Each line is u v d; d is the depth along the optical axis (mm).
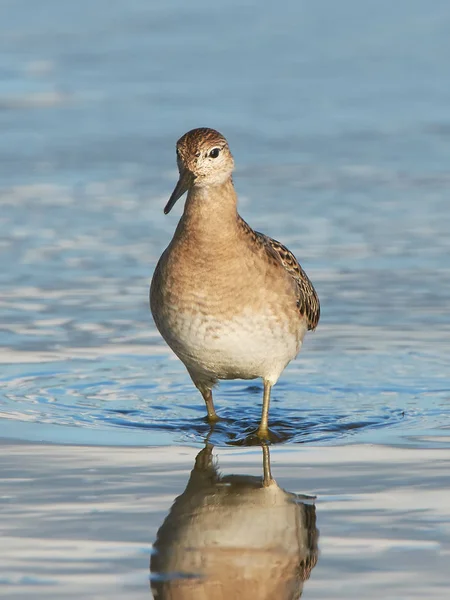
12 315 15953
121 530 9250
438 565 8547
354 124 27297
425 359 14430
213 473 10750
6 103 29047
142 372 14117
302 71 32375
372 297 16656
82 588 8250
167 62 33281
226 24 38156
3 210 20938
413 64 33094
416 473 10586
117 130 26625
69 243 19219
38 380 13695
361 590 8195
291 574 8469
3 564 8602
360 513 9578
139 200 21609
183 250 11898
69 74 31828
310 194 21938
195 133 11859
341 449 11508
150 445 11680
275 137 26203
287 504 9852
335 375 14023
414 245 19016
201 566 8633
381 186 22469
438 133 26438
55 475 10555
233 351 12094
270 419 12719
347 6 40844
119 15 39406
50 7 40438
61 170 23609
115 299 16703
